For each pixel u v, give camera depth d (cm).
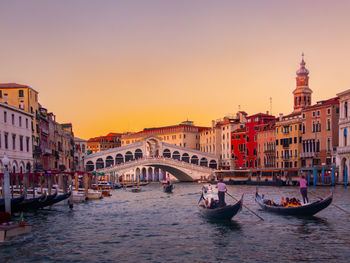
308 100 11031
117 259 1992
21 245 2247
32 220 3136
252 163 10856
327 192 5569
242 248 2153
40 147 6512
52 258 2006
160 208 3959
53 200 3688
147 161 9950
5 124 4966
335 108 8375
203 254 2055
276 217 3062
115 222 3039
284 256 1994
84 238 2444
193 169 10625
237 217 3089
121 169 9562
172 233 2566
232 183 9025
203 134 13425
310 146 8869
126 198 5325
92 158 10694
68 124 10400
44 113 6994
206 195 3909
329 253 2039
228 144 11894
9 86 6112
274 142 10025
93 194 5162
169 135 14000
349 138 7338
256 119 10775
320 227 2666
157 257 2017
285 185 7769
